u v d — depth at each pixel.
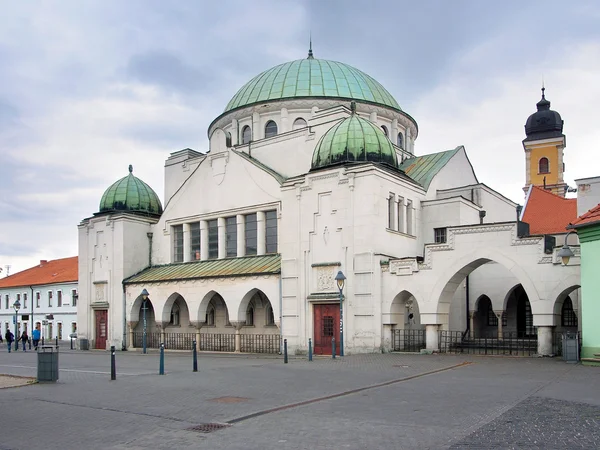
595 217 21.67
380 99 44.34
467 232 27.73
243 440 10.20
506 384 16.08
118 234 42.94
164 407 13.45
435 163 39.16
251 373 20.16
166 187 46.75
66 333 67.44
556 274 25.42
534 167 65.25
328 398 14.37
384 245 30.62
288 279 32.75
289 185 33.41
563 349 22.91
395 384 16.70
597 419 11.18
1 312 78.25
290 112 42.62
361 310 29.86
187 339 39.59
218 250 39.31
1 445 10.27
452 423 11.06
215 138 40.53
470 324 35.38
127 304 41.72
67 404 14.15
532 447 9.23
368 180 30.36
